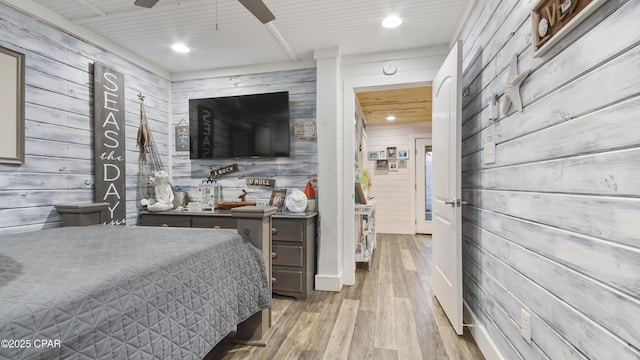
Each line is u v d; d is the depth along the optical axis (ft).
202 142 10.84
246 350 5.95
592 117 2.87
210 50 9.48
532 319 4.02
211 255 4.63
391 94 12.90
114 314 2.90
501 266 5.04
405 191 19.56
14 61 6.47
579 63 3.04
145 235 5.37
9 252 4.01
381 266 11.95
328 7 7.11
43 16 7.00
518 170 4.42
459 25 7.69
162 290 3.55
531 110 4.02
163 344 3.45
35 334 2.24
